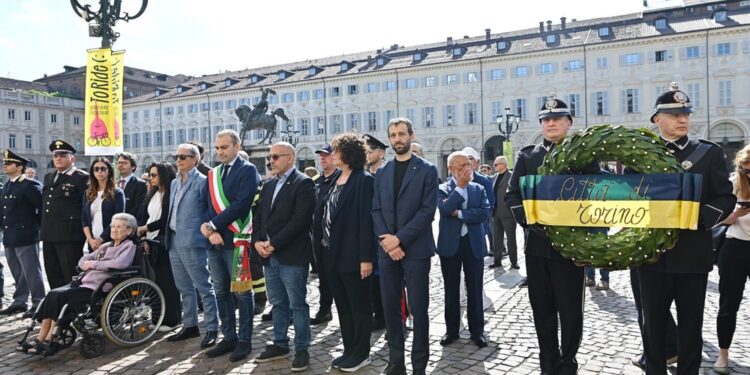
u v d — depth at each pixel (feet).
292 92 210.18
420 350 15.69
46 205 24.03
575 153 13.25
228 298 18.84
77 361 18.30
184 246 19.49
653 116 14.02
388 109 191.52
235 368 17.24
